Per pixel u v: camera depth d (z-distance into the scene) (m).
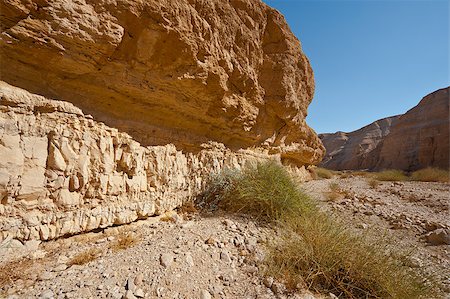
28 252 2.30
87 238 2.85
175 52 3.55
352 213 6.19
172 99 4.01
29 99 2.48
